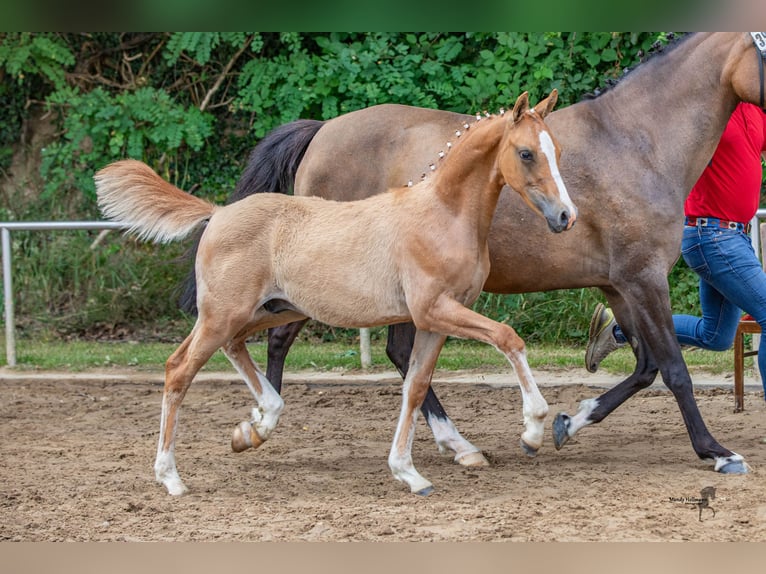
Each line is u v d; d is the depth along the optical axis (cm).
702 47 848
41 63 1908
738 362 1070
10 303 1420
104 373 1375
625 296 841
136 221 802
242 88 1920
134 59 1989
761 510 690
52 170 1894
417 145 920
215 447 961
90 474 841
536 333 1572
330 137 964
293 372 1355
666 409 1109
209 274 775
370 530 663
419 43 1742
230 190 1912
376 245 754
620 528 653
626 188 832
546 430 1030
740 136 849
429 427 995
